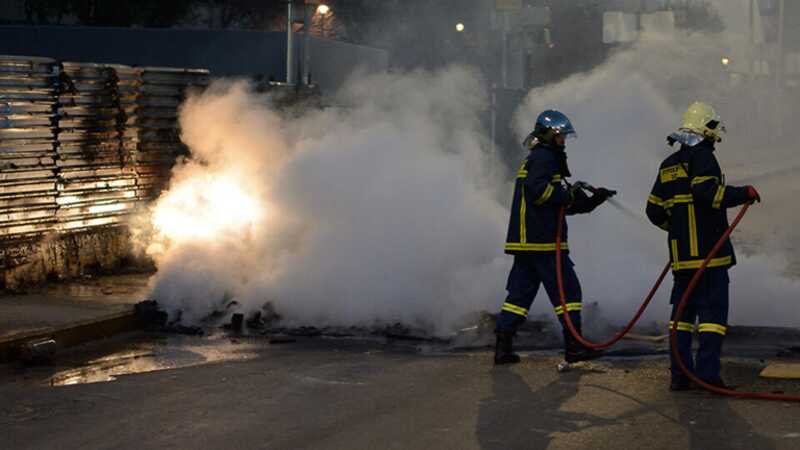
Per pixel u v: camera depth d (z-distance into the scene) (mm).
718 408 7855
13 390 8641
